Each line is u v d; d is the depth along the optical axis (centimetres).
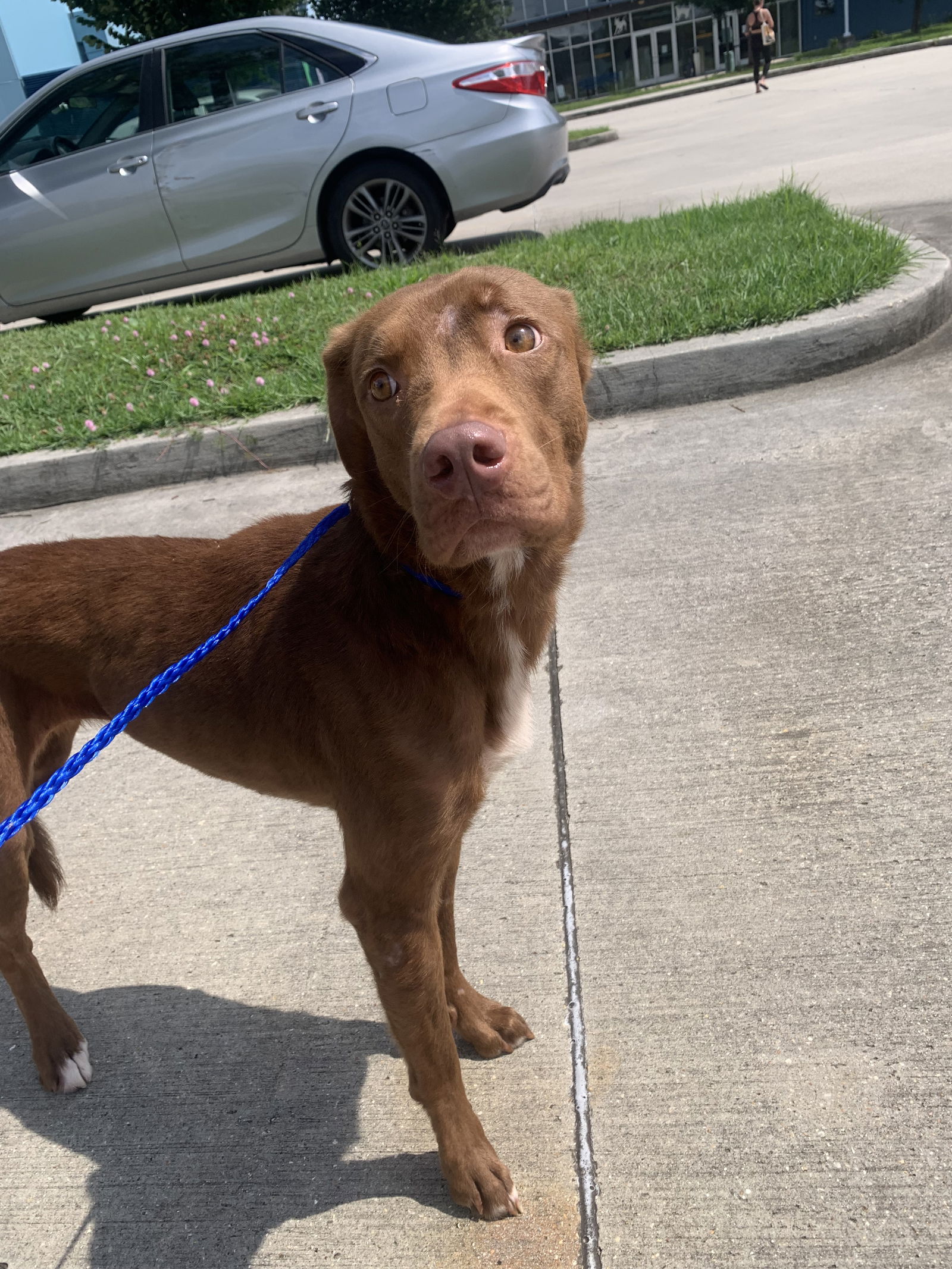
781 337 354
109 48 1338
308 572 149
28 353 486
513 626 140
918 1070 140
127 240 571
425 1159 144
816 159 792
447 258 526
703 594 260
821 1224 125
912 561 250
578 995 163
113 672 161
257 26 546
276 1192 143
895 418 318
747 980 159
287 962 182
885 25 2991
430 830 132
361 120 549
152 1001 178
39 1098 165
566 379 139
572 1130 143
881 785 190
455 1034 162
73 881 211
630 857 187
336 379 147
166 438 387
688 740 213
